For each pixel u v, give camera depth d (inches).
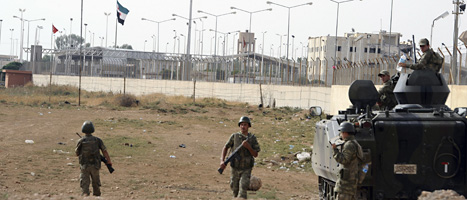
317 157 492.4
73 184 634.8
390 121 402.0
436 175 402.3
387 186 400.8
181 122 1472.7
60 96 2458.2
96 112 1694.1
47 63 4005.9
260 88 2075.5
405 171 400.8
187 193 614.5
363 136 391.9
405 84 470.9
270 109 1850.4
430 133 400.8
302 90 1916.8
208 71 2822.3
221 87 2480.3
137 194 591.2
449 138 400.2
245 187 464.4
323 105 1749.5
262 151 1003.3
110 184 653.3
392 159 400.5
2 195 436.8
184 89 2704.2
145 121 1440.7
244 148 469.1
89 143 518.9
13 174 674.8
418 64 468.8
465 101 957.2
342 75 1624.0
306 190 678.5
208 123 1485.0
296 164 891.4
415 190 402.6
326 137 453.1
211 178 741.9
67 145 986.1
